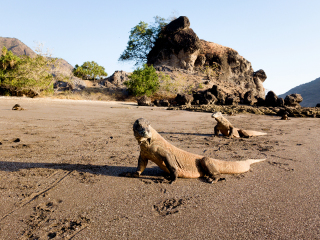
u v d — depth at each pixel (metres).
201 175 5.05
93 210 3.43
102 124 12.41
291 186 4.54
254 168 5.69
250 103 41.72
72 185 4.31
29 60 36.94
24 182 4.36
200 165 5.11
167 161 4.73
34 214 3.27
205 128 12.88
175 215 3.36
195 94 43.09
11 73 35.62
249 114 24.70
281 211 3.54
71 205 3.56
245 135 10.33
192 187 4.46
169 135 10.29
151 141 4.76
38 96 39.22
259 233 2.94
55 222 3.08
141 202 3.75
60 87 52.25
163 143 4.90
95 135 9.19
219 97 41.75
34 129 9.78
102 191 4.11
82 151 6.70
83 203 3.64
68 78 48.59
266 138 9.98
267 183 4.70
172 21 70.12
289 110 23.97
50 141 7.77
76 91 51.31
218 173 4.99
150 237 2.81
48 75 40.12
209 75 64.06
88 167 5.33
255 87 72.38
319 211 3.55
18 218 3.15
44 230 2.90
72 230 2.91
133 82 49.88
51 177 4.66
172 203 3.75
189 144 8.43
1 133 8.56
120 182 4.55
